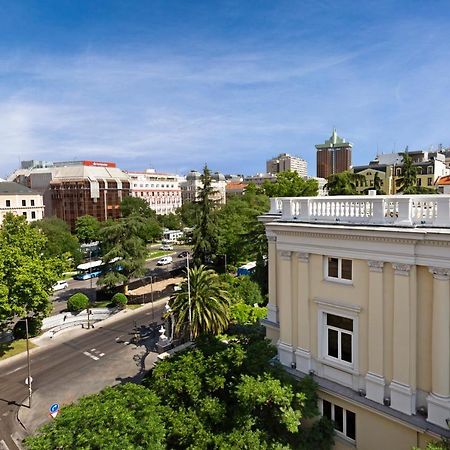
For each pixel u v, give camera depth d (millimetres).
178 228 107312
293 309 14312
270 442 11719
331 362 13148
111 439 9844
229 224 53000
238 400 11938
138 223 44750
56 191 100562
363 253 11914
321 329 13430
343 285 12664
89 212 98875
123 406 11320
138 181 122688
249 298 34031
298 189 68375
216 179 165250
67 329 35156
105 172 109125
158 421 11203
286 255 14227
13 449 18547
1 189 80625
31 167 126500
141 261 43875
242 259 53594
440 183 57562
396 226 11211
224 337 25625
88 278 57188
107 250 43750
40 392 23891
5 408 22203
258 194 78438
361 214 12234
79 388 24266
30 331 32906
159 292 47062
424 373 11078
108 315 38906
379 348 11750
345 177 57688
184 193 163250
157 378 13641
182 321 25641
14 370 27016
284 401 11469
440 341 10469
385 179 80625
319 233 12906
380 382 11750
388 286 11531
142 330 34344
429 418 10820
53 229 58969
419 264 10758
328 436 12992
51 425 10867
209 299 25922
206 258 52156
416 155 92438
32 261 29906
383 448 11906
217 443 10789
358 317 12312
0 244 30156
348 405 12711
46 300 30734
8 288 27203
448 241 9969
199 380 12945
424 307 10945
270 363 13852
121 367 27000
